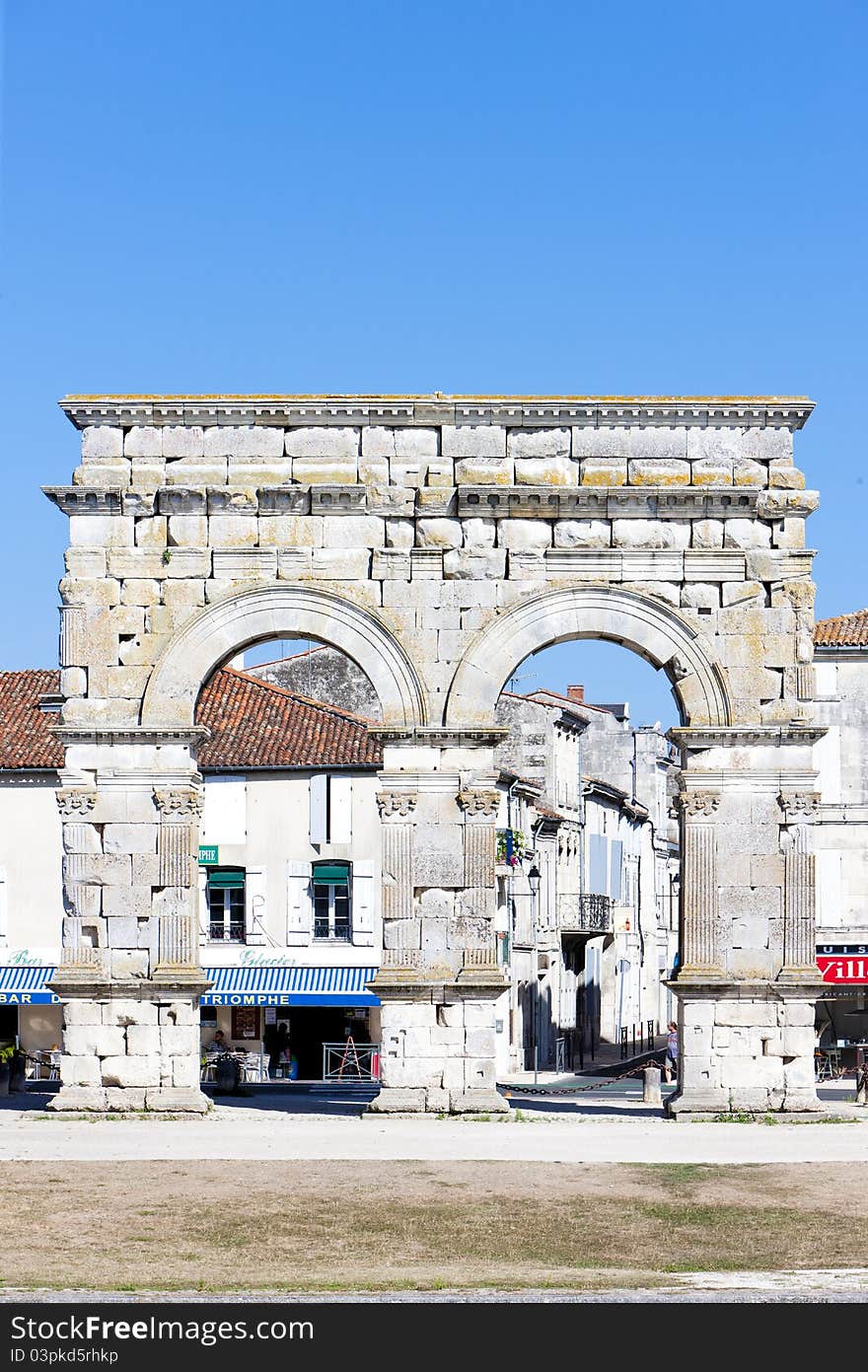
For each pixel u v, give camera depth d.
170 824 47.94
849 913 72.06
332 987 75.12
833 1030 73.12
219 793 77.75
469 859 47.56
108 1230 31.91
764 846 47.62
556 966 97.19
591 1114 48.56
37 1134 43.69
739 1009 47.22
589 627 48.19
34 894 74.19
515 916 87.44
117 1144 41.91
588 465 48.75
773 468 48.75
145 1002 47.59
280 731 78.81
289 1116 47.50
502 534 48.50
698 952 47.41
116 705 48.31
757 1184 36.62
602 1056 107.00
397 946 47.44
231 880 77.50
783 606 48.25
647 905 126.50
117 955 47.78
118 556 48.62
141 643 48.50
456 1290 27.09
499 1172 37.94
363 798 76.88
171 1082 47.38
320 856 76.75
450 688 47.97
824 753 72.62
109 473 48.84
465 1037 47.16
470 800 47.56
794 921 47.41
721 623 48.25
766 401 48.62
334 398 48.66
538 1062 91.00
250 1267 29.03
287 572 48.47
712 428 48.91
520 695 100.44
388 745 47.88
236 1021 77.81
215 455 48.94
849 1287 27.31
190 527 48.72
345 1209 33.81
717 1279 28.06
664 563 48.34
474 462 48.78
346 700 91.94
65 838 48.19
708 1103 46.88
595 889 108.62
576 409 48.66
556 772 100.12
